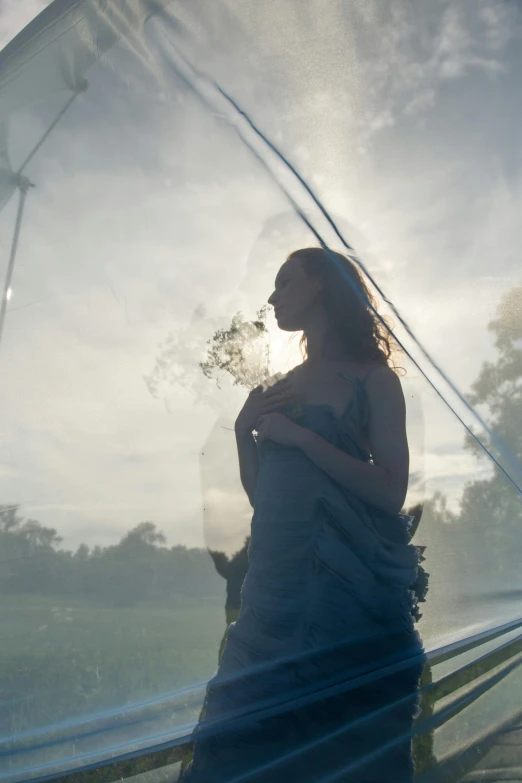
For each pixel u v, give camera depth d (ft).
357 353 4.78
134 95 4.91
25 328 4.77
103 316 4.76
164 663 4.50
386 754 4.49
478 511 4.60
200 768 4.41
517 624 4.60
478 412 4.50
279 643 4.60
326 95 4.59
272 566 4.75
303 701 4.57
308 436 4.77
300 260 4.59
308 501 4.78
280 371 4.79
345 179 4.54
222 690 4.52
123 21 4.98
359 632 4.69
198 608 4.56
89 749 4.39
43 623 4.48
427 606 4.79
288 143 4.59
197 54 4.80
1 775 4.35
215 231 4.72
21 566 4.53
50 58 5.06
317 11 4.66
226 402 4.75
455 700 4.64
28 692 4.44
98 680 4.45
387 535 4.76
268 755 4.46
